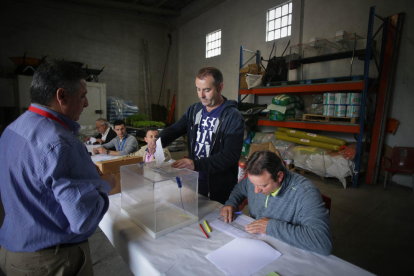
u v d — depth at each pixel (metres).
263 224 1.09
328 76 4.25
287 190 1.16
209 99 1.49
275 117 4.39
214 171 1.41
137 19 7.46
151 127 5.64
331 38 3.88
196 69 7.22
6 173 0.80
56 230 0.81
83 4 6.60
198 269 0.83
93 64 6.96
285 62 4.53
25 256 0.82
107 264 1.92
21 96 5.15
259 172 1.08
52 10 6.27
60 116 0.83
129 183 1.17
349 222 2.52
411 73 3.38
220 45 6.33
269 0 5.03
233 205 1.29
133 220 1.15
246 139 4.84
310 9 4.36
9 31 5.82
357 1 3.76
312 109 4.16
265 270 0.84
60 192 0.73
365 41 3.51
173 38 8.05
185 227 1.12
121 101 6.56
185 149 5.93
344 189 3.41
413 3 3.26
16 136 0.79
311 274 0.82
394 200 3.04
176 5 7.43
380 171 3.77
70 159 0.76
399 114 3.54
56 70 0.80
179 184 1.09
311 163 3.77
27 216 0.78
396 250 2.05
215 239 1.02
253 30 5.41
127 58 7.49
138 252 0.92
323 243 0.92
